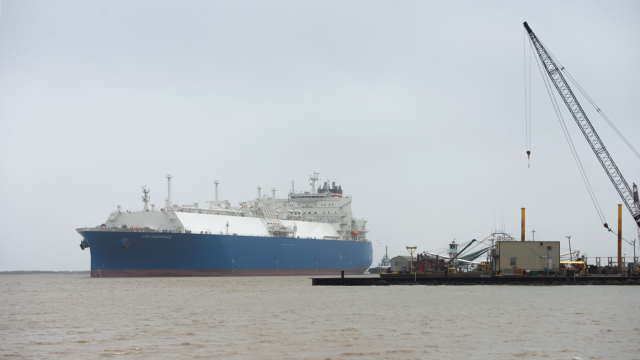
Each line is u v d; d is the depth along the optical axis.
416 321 49.59
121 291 90.19
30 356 34.53
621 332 43.19
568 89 117.44
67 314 56.72
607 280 103.06
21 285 124.06
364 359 33.44
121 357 34.06
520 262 106.25
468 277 104.06
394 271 120.06
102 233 123.19
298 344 38.19
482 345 37.75
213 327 46.28
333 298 74.06
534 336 41.31
